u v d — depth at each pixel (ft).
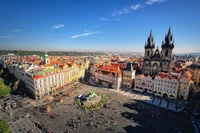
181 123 267.59
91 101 354.13
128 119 279.08
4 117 281.33
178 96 383.24
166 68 481.05
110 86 476.54
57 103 348.79
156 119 280.92
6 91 357.00
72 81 515.50
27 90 403.34
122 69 523.70
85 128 249.14
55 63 615.16
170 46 461.78
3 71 615.98
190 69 561.84
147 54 513.86
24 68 435.94
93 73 576.20
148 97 393.29
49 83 402.93
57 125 257.14
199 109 323.37
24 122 265.13
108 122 267.80
